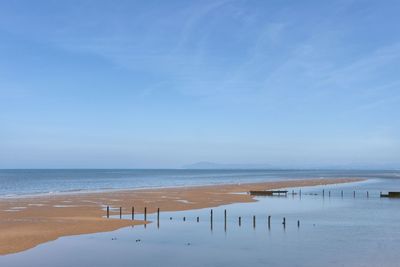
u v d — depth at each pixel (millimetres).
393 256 29625
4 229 38312
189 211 56219
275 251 31344
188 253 30766
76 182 158750
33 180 177625
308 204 67125
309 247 32656
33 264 27453
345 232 39250
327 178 196750
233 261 28500
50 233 37062
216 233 38781
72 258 29031
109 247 32531
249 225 43562
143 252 31000
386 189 106312
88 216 49562
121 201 69125
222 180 179375
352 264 27531
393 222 45781
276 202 70562
